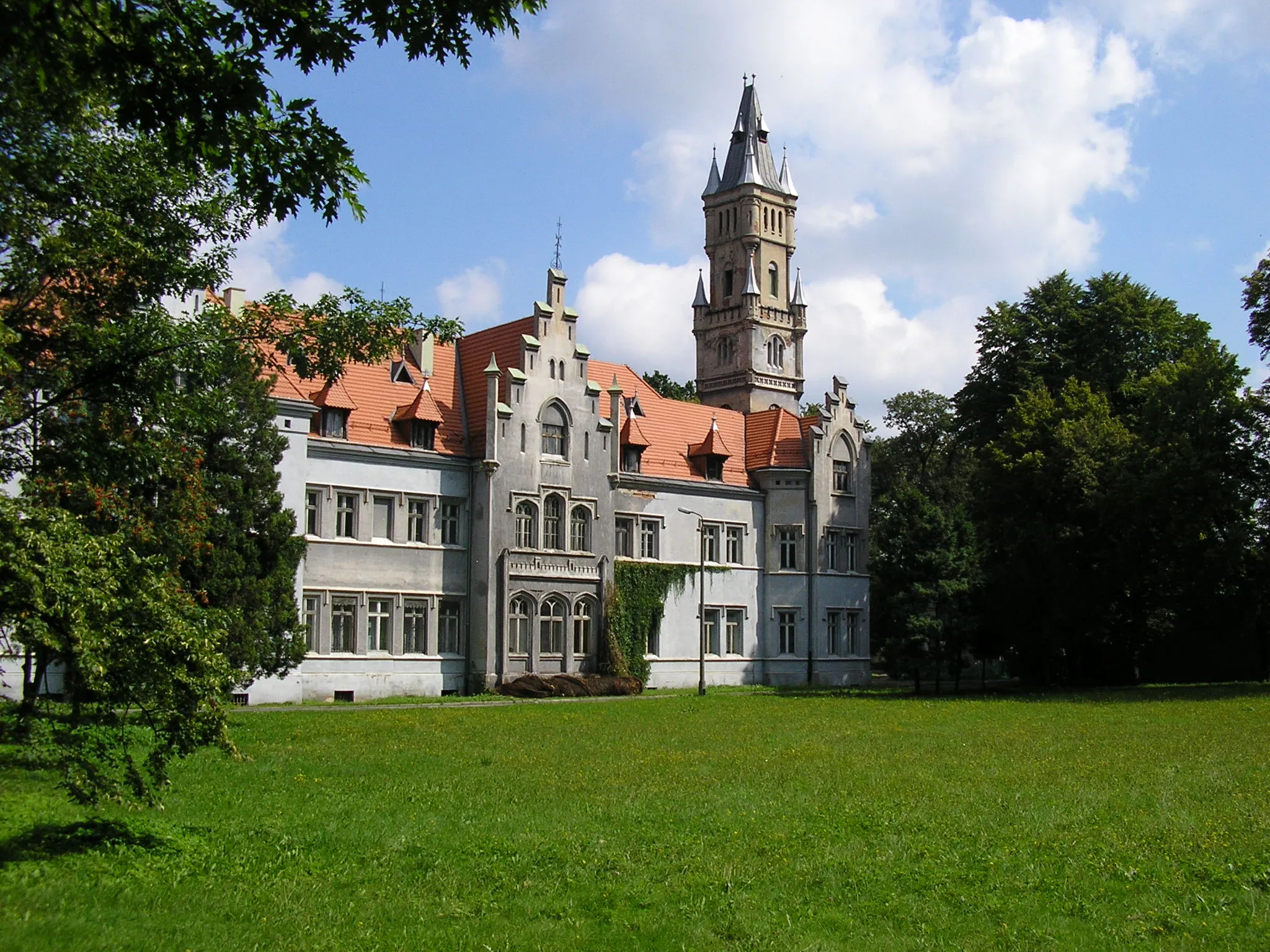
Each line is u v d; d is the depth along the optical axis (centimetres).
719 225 9556
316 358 2773
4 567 1495
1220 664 7338
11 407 2141
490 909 1401
